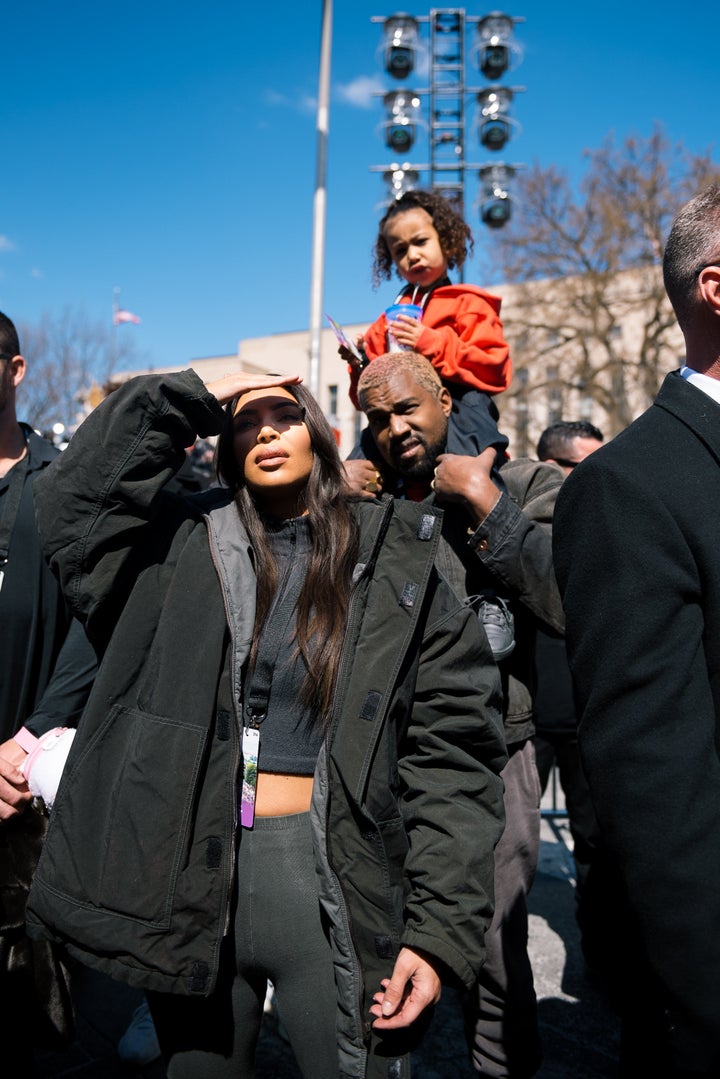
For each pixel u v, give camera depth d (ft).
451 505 6.97
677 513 3.94
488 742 5.21
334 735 4.96
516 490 7.80
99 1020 9.10
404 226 9.07
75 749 5.06
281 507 5.65
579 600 4.14
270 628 5.28
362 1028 4.87
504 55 32.63
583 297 73.87
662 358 78.18
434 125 33.47
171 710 4.92
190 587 5.15
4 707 6.71
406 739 5.33
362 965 4.91
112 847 4.79
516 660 6.93
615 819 3.87
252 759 5.17
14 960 6.16
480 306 8.42
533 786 7.11
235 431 5.45
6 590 6.74
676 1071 3.73
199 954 4.75
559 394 79.00
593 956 9.49
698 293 4.27
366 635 5.09
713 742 3.82
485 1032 6.81
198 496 5.66
